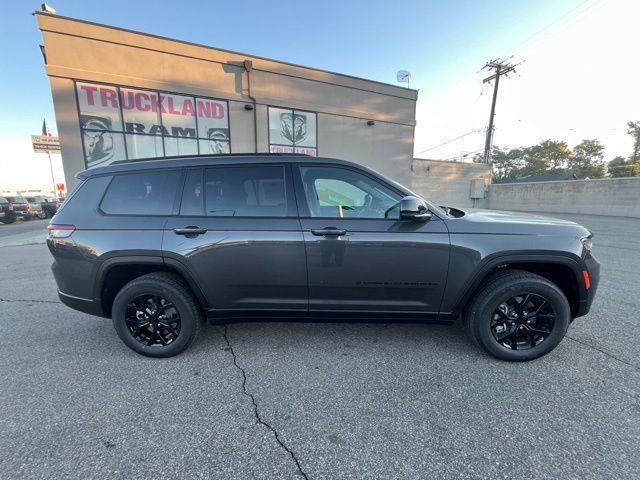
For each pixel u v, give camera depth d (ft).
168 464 5.53
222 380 8.00
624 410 6.68
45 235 37.35
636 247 25.08
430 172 74.79
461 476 5.23
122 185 9.08
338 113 43.88
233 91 36.65
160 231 8.63
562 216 56.49
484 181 81.15
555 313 8.24
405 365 8.53
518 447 5.78
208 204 8.77
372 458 5.61
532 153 179.11
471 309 8.70
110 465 5.51
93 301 9.04
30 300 14.30
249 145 38.40
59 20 28.43
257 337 10.25
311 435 6.17
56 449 5.86
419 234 8.30
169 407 7.01
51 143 81.61
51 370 8.54
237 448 5.88
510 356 8.50
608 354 8.89
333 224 8.43
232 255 8.55
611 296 13.55
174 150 34.50
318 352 9.29
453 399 7.13
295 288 8.73
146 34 31.68
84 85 30.09
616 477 5.14
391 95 47.91
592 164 164.76
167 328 9.11
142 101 32.55
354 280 8.54
